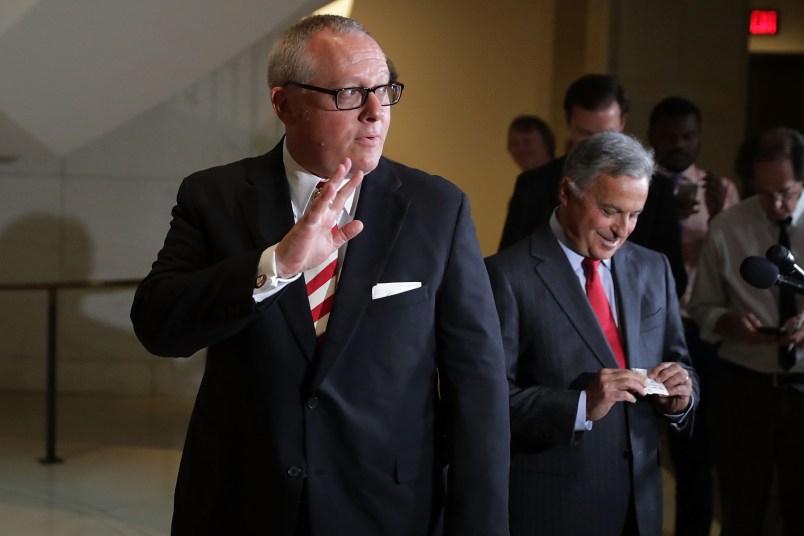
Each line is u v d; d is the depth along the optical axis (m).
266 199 3.22
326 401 3.09
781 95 16.45
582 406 4.03
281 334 3.11
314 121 3.05
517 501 4.23
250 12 8.52
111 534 6.79
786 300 5.56
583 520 4.18
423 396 3.24
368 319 3.13
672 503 7.60
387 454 3.15
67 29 7.42
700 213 7.67
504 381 3.26
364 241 3.19
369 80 3.04
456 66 12.77
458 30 12.73
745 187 7.23
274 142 10.61
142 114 10.52
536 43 12.76
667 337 4.57
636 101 11.55
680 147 7.57
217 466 3.18
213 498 3.18
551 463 4.20
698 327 6.87
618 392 3.99
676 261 5.96
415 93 12.80
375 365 3.13
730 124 11.59
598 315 4.32
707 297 5.91
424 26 12.73
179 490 3.30
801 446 5.51
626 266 4.43
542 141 10.25
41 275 10.67
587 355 4.23
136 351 10.79
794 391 5.52
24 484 7.80
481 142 12.84
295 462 3.09
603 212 4.13
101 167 10.59
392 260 3.19
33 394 10.76
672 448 6.38
